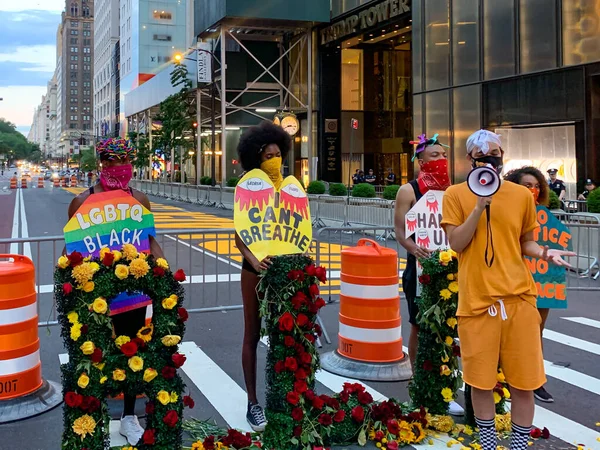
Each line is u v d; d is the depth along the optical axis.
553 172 16.14
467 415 4.37
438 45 23.70
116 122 105.50
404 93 37.41
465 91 22.59
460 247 3.49
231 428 4.20
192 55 40.12
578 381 5.61
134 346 3.31
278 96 38.12
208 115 46.16
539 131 20.27
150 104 51.47
